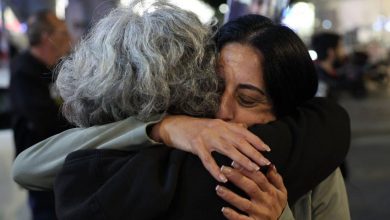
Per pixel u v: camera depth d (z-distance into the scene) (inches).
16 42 147.9
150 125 35.7
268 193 32.7
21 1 141.5
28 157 39.7
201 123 34.7
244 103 36.8
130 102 35.6
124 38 35.3
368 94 415.5
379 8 505.4
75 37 101.9
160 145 35.1
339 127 39.6
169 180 32.3
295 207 38.5
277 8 70.9
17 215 129.6
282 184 33.5
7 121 171.2
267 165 32.5
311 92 40.2
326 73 135.6
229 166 32.0
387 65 460.8
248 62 36.0
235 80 36.1
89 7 101.3
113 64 34.9
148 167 32.7
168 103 35.4
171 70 34.6
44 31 95.4
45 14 100.6
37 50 95.0
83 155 35.0
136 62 34.4
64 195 34.4
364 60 422.3
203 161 32.2
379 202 169.6
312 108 40.9
